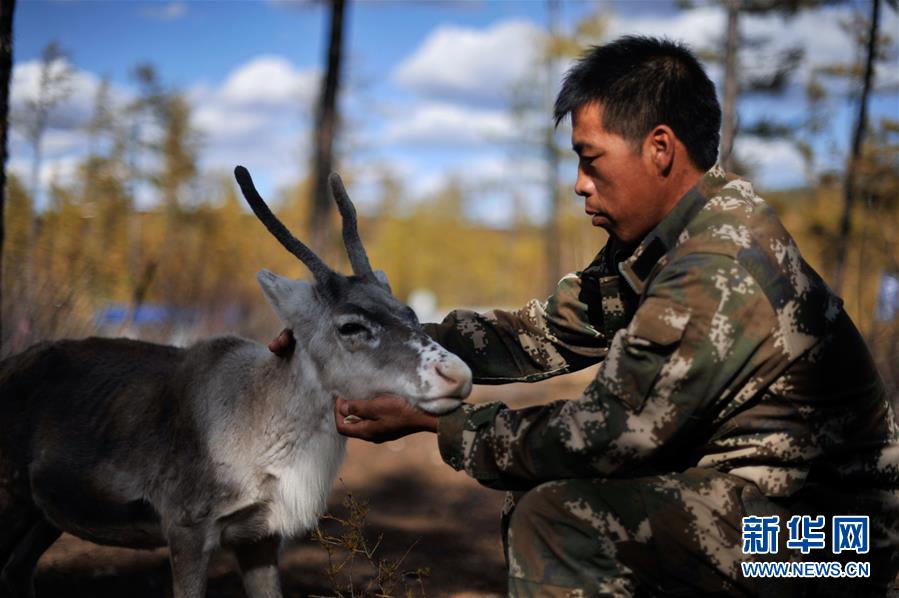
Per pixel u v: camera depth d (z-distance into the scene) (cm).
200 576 269
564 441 193
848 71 1182
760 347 188
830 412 196
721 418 197
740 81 1204
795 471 195
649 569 195
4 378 309
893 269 587
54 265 643
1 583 308
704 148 210
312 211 1196
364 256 290
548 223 2695
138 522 287
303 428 269
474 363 264
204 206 2708
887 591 214
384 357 243
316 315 267
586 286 249
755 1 1172
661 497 191
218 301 847
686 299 187
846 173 1002
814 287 196
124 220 2266
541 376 261
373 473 509
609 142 208
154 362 311
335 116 1193
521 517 200
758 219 198
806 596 198
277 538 288
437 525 422
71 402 298
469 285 5769
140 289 664
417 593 332
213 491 267
